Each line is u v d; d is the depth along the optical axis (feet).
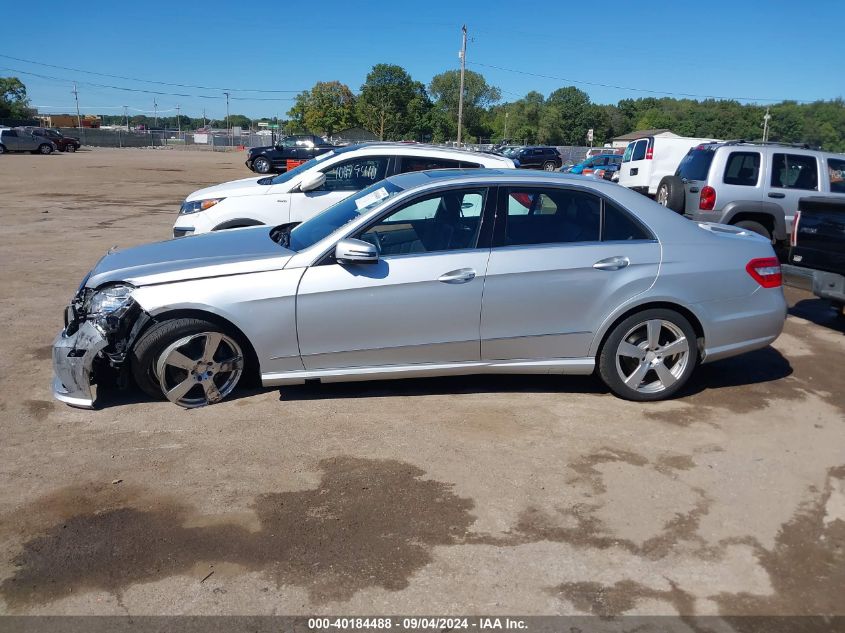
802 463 13.34
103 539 10.51
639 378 15.83
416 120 296.51
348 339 14.78
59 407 15.01
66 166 106.83
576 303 15.17
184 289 14.20
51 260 31.45
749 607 9.36
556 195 15.46
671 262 15.47
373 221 14.90
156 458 12.91
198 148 257.96
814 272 21.76
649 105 349.20
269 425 14.30
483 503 11.66
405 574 9.84
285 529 10.82
